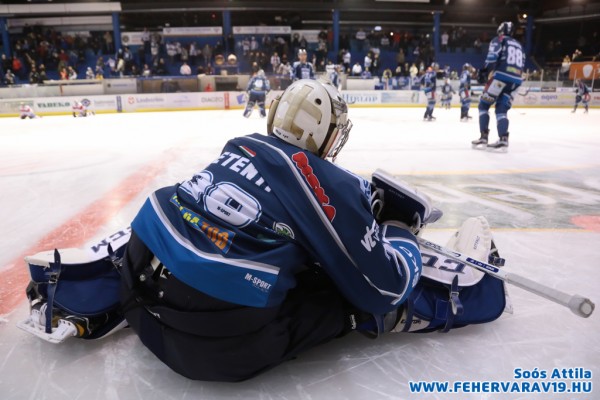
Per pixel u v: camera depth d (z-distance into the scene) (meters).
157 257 1.33
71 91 17.77
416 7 24.30
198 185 1.40
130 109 17.47
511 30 6.34
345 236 1.31
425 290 1.66
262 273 1.27
